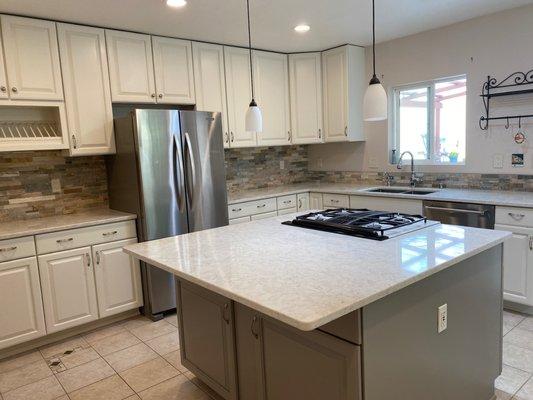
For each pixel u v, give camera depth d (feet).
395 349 5.02
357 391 4.62
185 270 5.63
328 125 14.94
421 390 5.53
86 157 11.85
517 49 11.01
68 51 10.28
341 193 13.65
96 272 10.29
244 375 6.36
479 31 11.69
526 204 9.40
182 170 11.19
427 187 13.37
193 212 11.51
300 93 14.89
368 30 12.49
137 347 9.57
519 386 7.30
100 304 10.41
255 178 15.75
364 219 7.87
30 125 10.61
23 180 10.84
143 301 11.21
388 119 14.33
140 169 10.45
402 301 5.07
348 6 10.23
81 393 7.84
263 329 5.80
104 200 12.27
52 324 9.68
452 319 6.00
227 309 6.39
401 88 14.10
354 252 6.04
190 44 12.46
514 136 11.30
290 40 13.14
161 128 10.74
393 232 7.09
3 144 9.45
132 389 7.89
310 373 5.18
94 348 9.59
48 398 7.72
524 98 11.02
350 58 14.15
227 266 5.72
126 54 11.20
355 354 4.57
